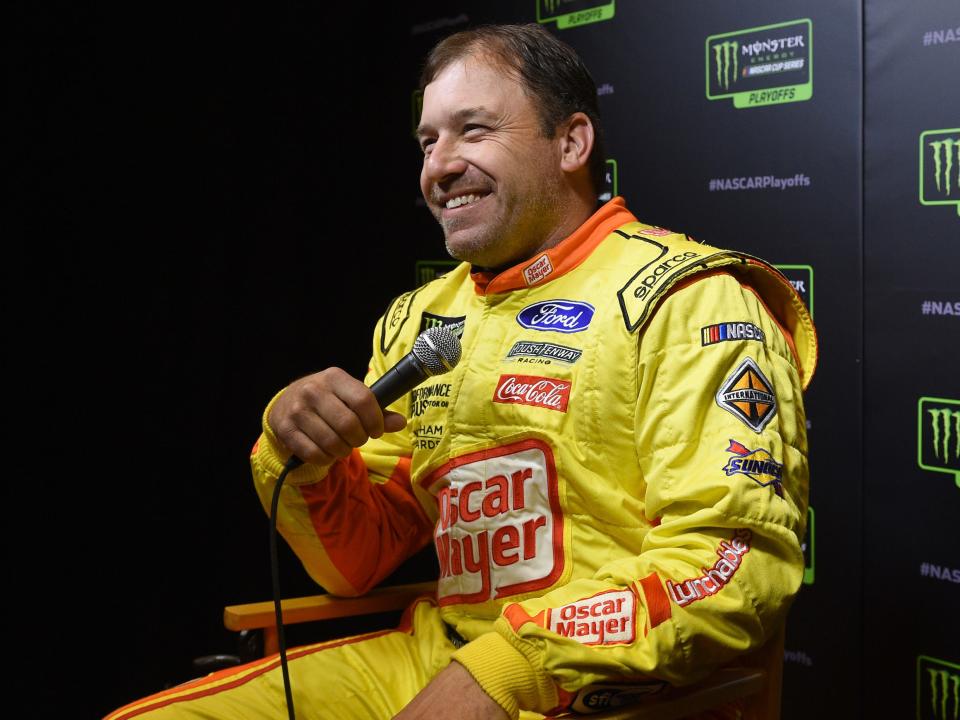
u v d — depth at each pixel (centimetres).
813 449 181
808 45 176
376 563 151
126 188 259
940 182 163
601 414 123
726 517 108
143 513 267
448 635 138
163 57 261
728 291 122
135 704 130
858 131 171
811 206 178
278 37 260
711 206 192
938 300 164
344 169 256
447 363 120
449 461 135
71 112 252
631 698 109
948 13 160
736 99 187
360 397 120
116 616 265
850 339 175
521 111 133
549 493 125
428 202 139
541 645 105
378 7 246
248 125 265
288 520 141
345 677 139
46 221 253
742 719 121
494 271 142
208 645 272
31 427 256
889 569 172
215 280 269
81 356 259
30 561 257
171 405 268
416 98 241
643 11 200
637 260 129
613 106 207
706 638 105
